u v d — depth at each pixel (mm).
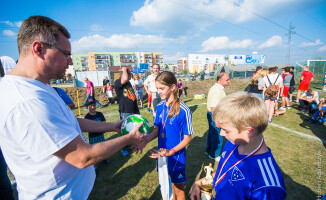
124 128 1625
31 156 747
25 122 705
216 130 3105
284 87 6676
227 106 834
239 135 833
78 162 800
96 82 22859
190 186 2529
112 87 9906
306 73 7590
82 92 9078
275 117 5895
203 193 1281
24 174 851
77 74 22156
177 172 1808
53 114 764
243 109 777
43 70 872
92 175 1234
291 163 3010
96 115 3260
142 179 2785
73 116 1061
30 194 891
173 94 1674
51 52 858
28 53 832
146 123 1697
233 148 1014
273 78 5023
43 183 864
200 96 10367
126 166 3168
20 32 829
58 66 927
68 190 960
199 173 2834
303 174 2701
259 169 787
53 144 737
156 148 3826
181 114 1676
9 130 724
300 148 3537
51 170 853
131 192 2496
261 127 776
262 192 724
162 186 1613
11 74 829
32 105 714
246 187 814
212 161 3189
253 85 5238
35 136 717
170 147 1747
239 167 868
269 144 3742
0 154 1703
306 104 6273
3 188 1762
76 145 793
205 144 3916
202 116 6352
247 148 866
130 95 3285
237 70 23047
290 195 2297
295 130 4570
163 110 1803
